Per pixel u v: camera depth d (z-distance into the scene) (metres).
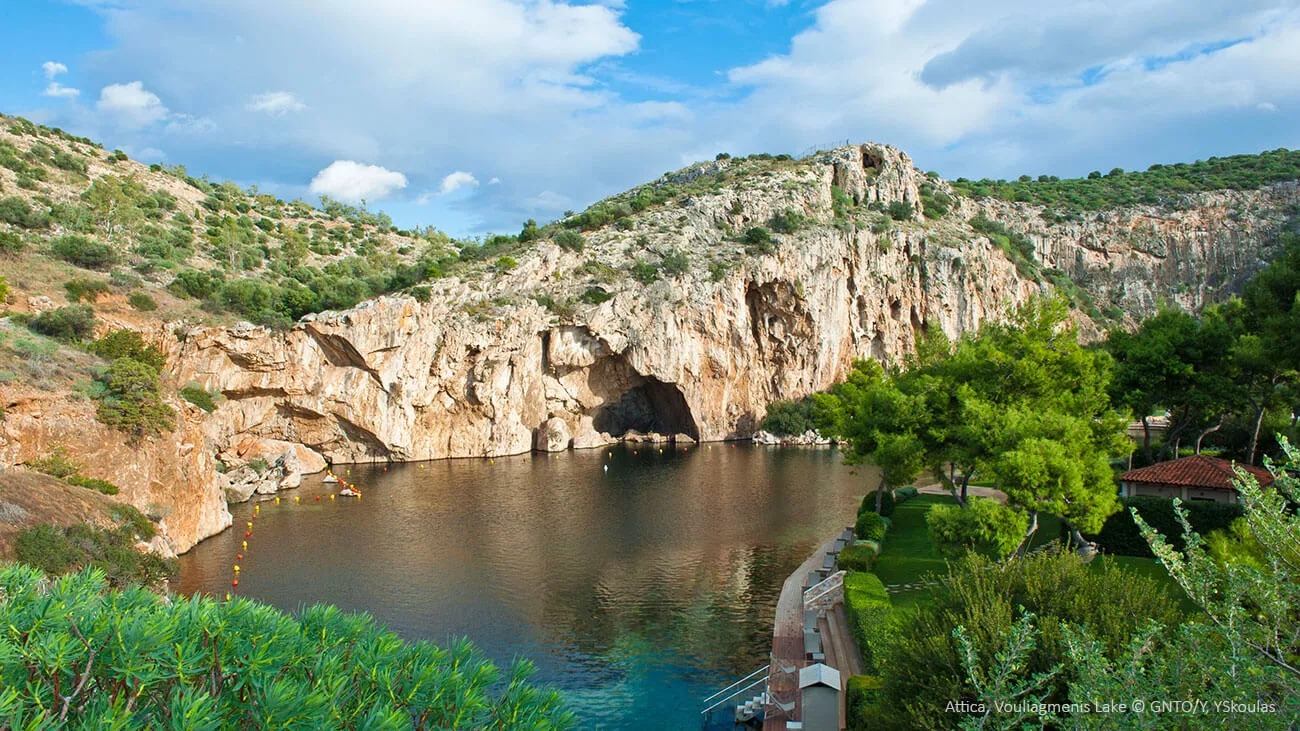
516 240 106.19
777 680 24.09
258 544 43.81
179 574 37.03
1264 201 138.88
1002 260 120.50
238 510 54.19
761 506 54.22
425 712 7.63
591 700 24.16
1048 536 34.19
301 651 7.87
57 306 59.47
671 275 95.00
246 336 68.94
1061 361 34.06
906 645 14.15
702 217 105.56
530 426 89.81
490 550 42.41
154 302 68.12
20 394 36.09
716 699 24.16
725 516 50.94
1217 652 8.62
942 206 130.88
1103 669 8.77
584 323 88.06
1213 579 8.95
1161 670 8.86
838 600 29.39
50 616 6.96
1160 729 8.16
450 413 83.56
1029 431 28.44
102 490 36.12
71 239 73.06
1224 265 134.75
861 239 106.50
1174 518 29.78
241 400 71.06
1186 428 48.22
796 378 103.06
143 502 39.09
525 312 85.50
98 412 38.81
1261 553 15.77
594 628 30.22
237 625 7.80
